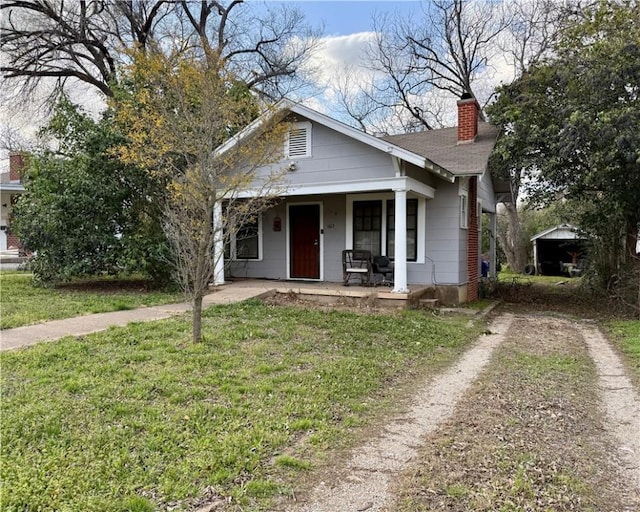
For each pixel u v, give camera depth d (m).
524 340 7.44
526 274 23.98
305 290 10.27
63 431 3.36
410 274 11.30
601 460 3.34
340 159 10.28
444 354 6.29
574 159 11.38
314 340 6.41
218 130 6.34
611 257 11.94
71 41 18.22
